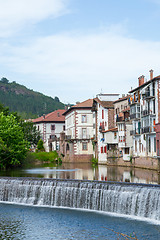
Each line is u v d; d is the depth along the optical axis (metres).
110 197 31.45
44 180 36.97
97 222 27.33
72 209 32.59
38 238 23.56
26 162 71.94
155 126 48.53
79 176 43.22
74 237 23.62
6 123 60.06
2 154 58.50
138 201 29.66
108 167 61.69
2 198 37.50
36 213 30.70
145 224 26.59
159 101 49.91
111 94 79.38
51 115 113.31
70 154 87.69
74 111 87.00
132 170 51.25
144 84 54.31
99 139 76.31
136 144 59.19
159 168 47.81
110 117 73.31
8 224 26.95
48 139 104.38
